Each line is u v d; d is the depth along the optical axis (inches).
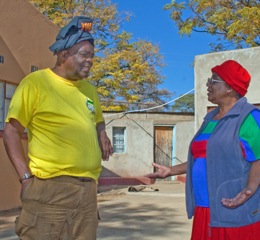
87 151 125.9
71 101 126.7
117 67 917.2
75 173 124.3
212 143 134.0
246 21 725.9
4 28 374.0
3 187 373.1
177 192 522.3
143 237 266.1
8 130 123.5
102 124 144.2
